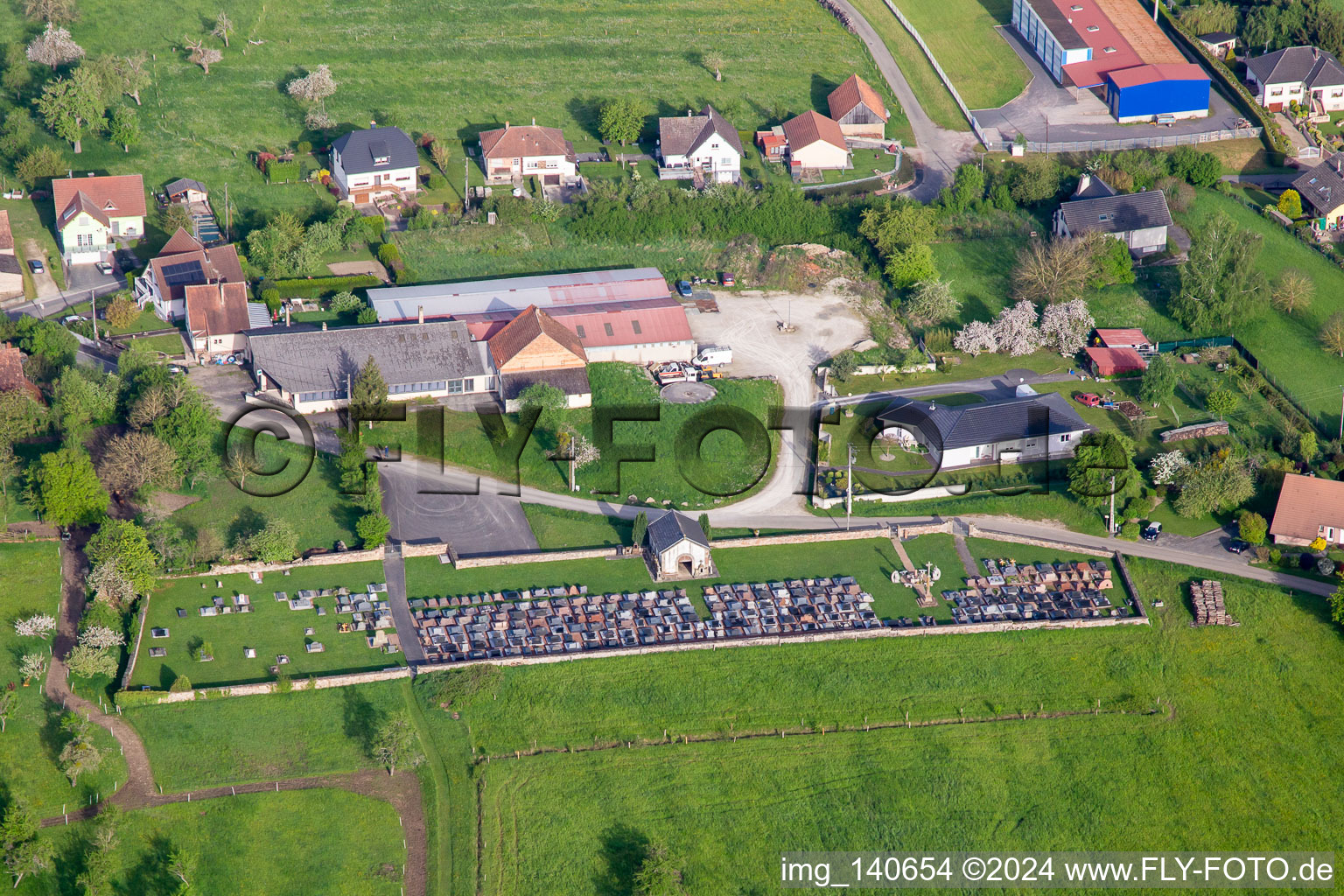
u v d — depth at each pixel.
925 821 125.56
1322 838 126.06
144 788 121.94
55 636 134.88
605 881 119.31
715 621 140.75
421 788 124.19
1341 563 151.62
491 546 149.75
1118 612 146.00
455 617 139.62
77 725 124.12
